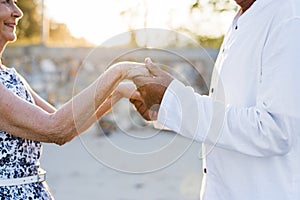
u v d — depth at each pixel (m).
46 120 2.14
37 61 11.07
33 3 15.76
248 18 2.21
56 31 12.62
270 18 2.13
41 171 2.46
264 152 2.09
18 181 2.29
